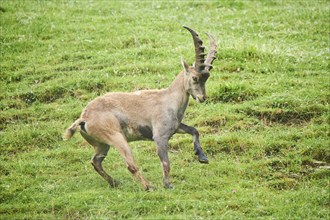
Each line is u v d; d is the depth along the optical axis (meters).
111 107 35.41
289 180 36.28
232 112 44.50
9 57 55.66
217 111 44.56
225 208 32.56
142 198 33.38
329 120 43.19
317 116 43.97
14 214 32.94
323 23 62.75
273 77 50.00
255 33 60.66
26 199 34.59
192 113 45.09
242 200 33.47
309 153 39.38
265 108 44.59
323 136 41.34
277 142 40.38
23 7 68.50
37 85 49.81
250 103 45.41
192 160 39.53
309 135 41.34
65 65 53.22
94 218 31.64
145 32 60.47
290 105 44.78
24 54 56.41
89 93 48.62
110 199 33.53
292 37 59.97
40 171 38.16
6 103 47.41
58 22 63.84
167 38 59.00
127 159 34.12
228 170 37.72
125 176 37.25
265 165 38.06
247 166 38.00
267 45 56.16
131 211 32.16
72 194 34.41
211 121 43.62
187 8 69.69
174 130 36.00
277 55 53.59
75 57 55.12
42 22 63.31
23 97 48.47
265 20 64.44
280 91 47.12
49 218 32.31
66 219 32.22
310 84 48.22
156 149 38.50
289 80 48.75
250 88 47.41
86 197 33.72
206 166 38.28
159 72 51.44
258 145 40.31
